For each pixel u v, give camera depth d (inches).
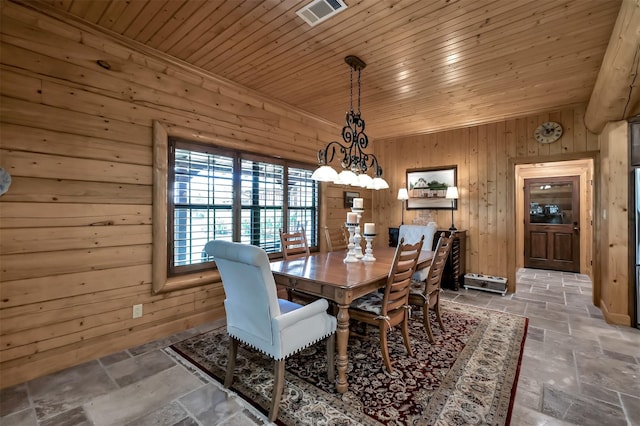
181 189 115.5
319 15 83.9
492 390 77.5
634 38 74.6
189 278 115.9
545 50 101.0
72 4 80.3
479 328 119.0
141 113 103.3
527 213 258.8
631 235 121.7
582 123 153.9
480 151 185.2
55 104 85.8
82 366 88.9
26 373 81.6
